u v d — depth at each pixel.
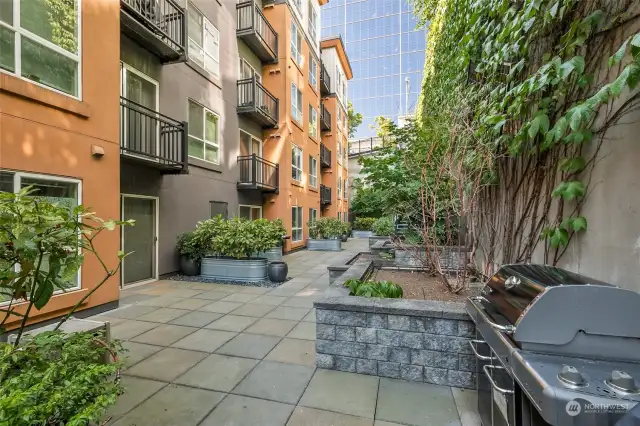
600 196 1.93
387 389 2.34
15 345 1.54
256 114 9.24
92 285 4.02
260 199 10.48
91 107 4.04
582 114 1.76
